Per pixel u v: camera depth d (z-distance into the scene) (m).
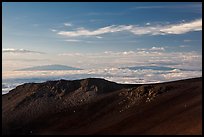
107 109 74.12
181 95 67.88
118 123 63.53
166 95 69.75
